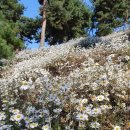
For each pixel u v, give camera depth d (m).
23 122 5.81
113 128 5.89
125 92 6.88
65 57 13.76
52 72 12.62
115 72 8.33
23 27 43.97
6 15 42.97
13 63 18.67
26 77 11.31
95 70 8.25
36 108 6.20
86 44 19.70
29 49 22.55
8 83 9.05
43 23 33.31
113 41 15.96
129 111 6.44
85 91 6.92
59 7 41.09
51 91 6.51
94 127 5.61
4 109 6.12
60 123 6.05
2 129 5.57
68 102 6.43
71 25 44.84
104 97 6.46
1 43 16.42
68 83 7.16
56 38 44.69
